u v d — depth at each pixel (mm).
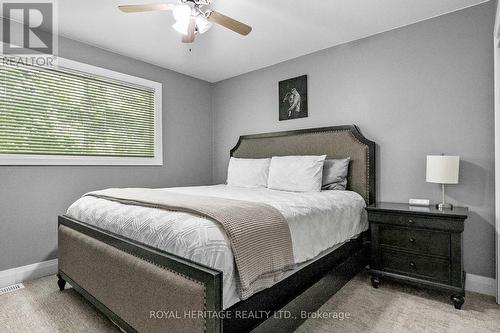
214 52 3432
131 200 1925
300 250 1692
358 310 2041
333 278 2051
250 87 4098
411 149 2752
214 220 1375
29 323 1896
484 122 2381
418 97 2711
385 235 2398
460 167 2488
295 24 2773
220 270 1197
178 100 4098
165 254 1378
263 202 1869
